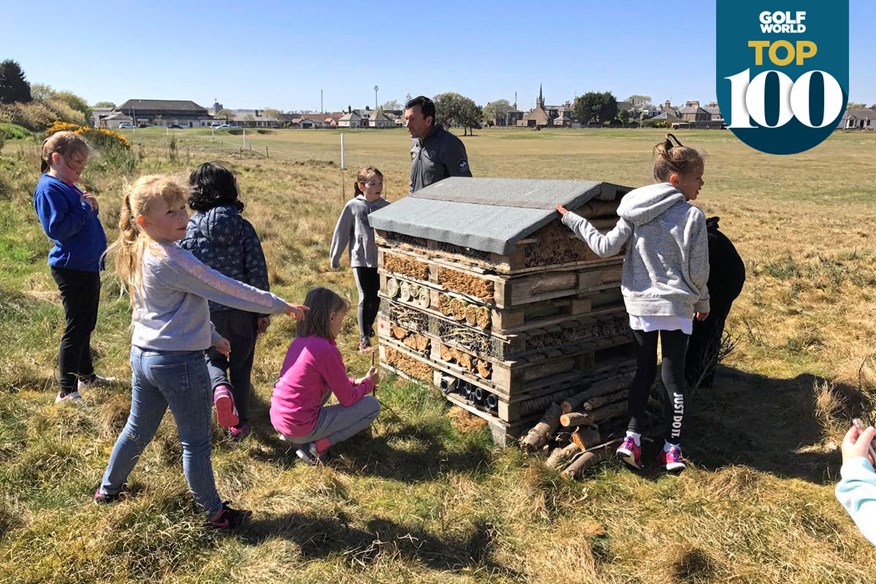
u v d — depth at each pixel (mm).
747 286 8336
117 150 19281
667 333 3682
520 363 4004
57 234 4164
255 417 4562
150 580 2865
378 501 3537
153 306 2977
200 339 3035
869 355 5426
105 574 2875
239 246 4070
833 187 30141
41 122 45719
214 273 2979
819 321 6793
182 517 3225
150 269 2904
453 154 5605
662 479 3766
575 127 170875
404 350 5020
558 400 4250
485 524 3311
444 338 4555
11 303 6348
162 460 3785
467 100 121250
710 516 3363
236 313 4078
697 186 3658
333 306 3840
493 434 4207
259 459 3980
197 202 4051
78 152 4277
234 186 4160
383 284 5180
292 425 3785
